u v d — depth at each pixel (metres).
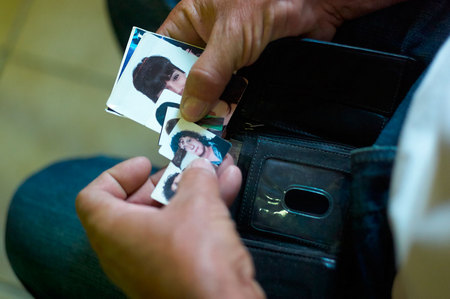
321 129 0.70
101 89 1.38
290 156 0.66
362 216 0.52
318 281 0.58
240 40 0.63
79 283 0.75
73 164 0.92
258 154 0.68
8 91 1.38
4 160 1.33
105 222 0.48
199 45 0.75
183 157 0.67
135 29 0.71
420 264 0.46
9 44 1.41
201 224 0.44
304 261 0.58
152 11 0.84
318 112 0.69
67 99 1.37
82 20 1.41
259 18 0.64
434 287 0.47
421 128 0.48
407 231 0.47
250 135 0.70
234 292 0.40
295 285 0.58
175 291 0.41
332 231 0.63
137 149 1.34
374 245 0.53
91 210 0.52
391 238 0.52
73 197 0.83
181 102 0.66
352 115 0.68
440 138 0.44
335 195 0.64
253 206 0.66
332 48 0.65
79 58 1.40
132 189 0.63
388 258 0.53
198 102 0.65
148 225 0.45
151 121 0.69
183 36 0.73
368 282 0.54
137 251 0.44
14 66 1.39
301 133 0.71
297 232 0.64
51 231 0.79
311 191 0.65
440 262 0.45
